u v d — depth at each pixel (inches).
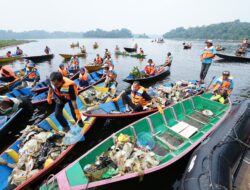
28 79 381.1
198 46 1724.9
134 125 195.8
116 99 253.9
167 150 183.3
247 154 161.0
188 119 238.2
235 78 485.7
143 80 410.9
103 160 149.7
